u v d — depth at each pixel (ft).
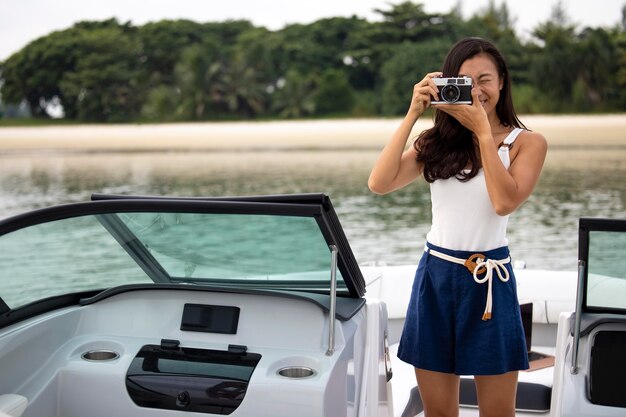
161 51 188.03
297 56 183.62
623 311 6.48
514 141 6.04
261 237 6.19
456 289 5.95
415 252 57.36
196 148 159.94
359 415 6.40
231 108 183.11
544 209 81.56
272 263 6.47
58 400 6.06
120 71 185.98
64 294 6.53
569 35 166.09
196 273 6.89
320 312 6.08
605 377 6.07
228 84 183.01
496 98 6.07
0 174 126.11
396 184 6.35
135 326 6.37
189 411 5.81
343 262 6.15
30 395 5.89
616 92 162.40
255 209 5.74
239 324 6.16
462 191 5.97
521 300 11.44
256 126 181.57
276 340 6.06
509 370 5.99
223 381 5.75
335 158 136.87
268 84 183.93
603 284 6.30
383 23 181.47
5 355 5.78
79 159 145.28
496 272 5.93
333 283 5.87
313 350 5.96
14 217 5.79
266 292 6.16
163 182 114.01
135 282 6.89
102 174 124.26
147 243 6.50
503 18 175.73
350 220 76.69
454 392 6.25
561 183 99.35
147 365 6.00
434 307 6.06
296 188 102.83
